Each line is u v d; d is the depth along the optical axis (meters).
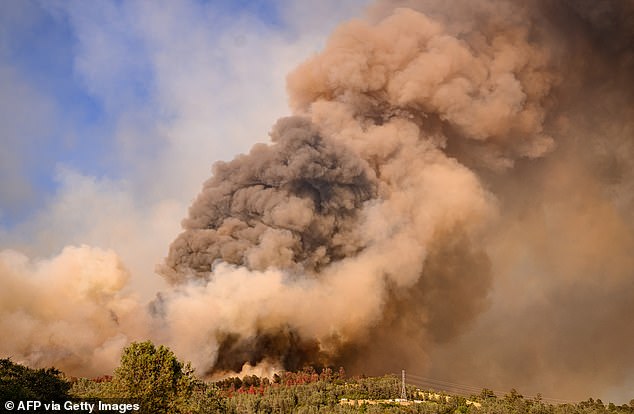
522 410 83.94
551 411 86.94
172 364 53.84
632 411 93.44
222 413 59.75
